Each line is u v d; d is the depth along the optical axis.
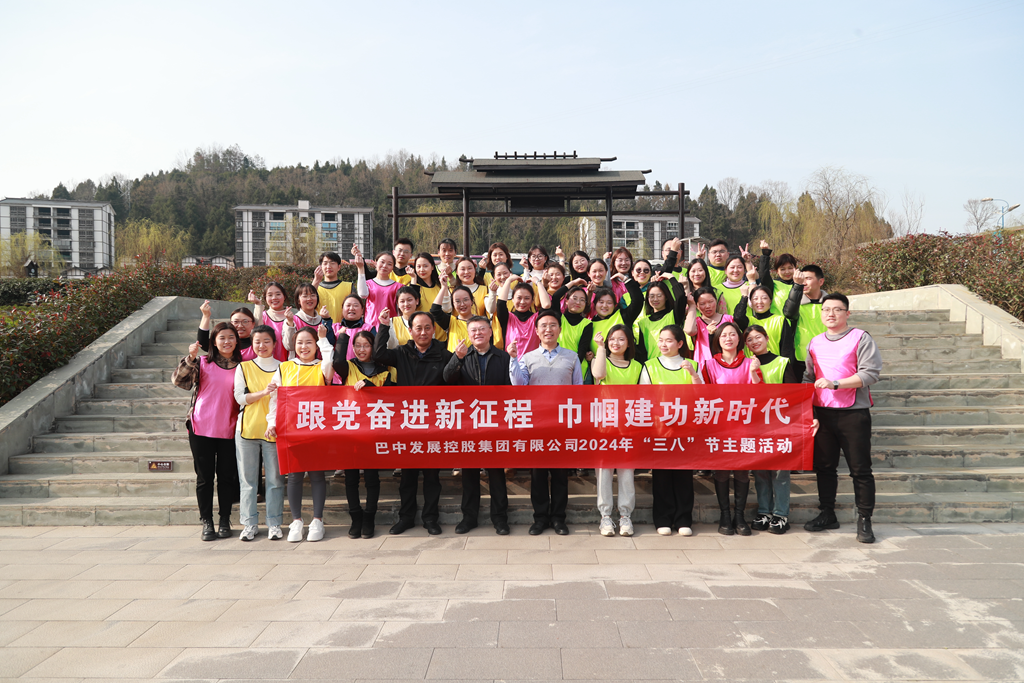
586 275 6.48
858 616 3.54
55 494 5.79
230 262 72.88
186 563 4.53
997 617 3.52
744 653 3.12
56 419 6.66
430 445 5.10
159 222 93.56
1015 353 7.44
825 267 19.03
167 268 10.71
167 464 6.07
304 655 3.14
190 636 3.38
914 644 3.22
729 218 65.56
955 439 6.25
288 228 79.12
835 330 5.09
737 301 6.68
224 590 4.00
